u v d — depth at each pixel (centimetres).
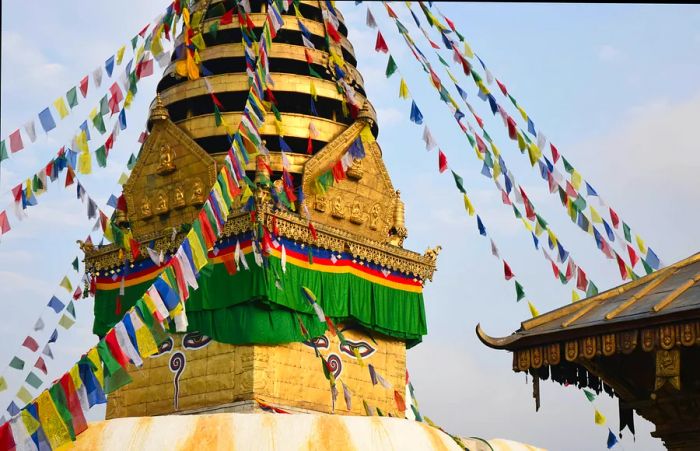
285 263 2655
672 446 1347
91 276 3256
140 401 3066
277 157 3170
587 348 1287
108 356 1802
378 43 2267
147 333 1842
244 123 2162
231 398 2878
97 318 3219
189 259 1919
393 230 3409
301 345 2980
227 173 2056
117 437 2169
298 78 3334
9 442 1783
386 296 3203
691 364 1316
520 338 1342
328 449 2194
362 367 3136
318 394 2978
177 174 3216
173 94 3412
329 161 3212
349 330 3139
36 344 2730
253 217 2858
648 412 1385
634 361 1423
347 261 3109
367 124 3331
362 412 3084
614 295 1362
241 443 2158
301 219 2980
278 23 2356
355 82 3519
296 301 2920
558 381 1516
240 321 2875
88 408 1788
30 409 1794
